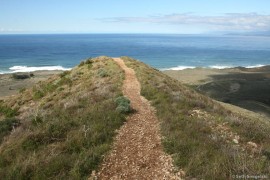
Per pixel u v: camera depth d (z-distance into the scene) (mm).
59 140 10898
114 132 11945
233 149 9859
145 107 16672
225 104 38344
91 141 10469
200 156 8938
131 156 9633
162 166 8844
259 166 8242
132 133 11945
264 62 140000
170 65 122562
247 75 85062
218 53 185750
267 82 73125
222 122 13727
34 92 32312
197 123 12789
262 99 56219
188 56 162125
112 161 9258
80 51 190750
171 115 14094
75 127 12094
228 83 70562
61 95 24766
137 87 23766
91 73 33562
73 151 9672
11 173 8008
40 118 14188
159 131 12109
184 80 76312
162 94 19000
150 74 32188
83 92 22406
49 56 153375
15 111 23969
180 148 9758
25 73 84000
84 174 8289
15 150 9938
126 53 178125
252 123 14336
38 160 8703
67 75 37688
